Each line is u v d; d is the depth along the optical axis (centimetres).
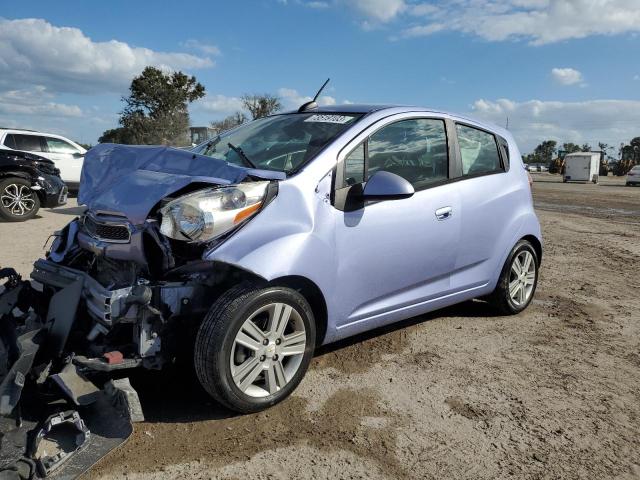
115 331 306
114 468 265
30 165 1041
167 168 335
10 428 255
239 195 302
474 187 440
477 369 395
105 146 369
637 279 695
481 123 476
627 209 1683
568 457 289
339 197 345
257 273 296
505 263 485
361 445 293
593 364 412
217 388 295
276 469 269
